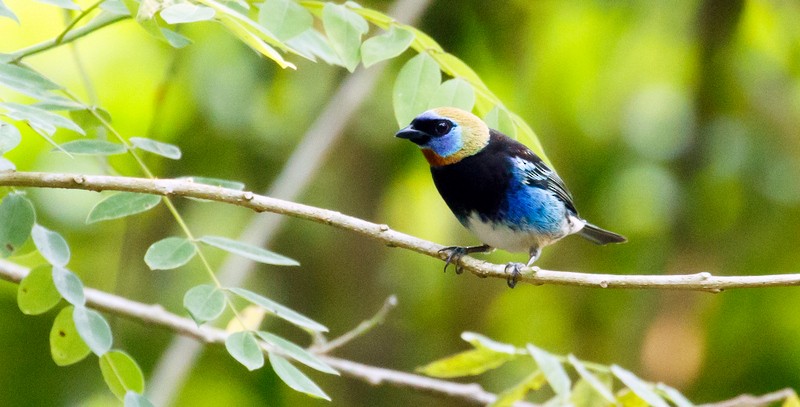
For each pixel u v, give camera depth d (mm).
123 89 12961
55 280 6273
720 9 13305
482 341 7586
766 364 13117
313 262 13555
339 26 7086
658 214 13797
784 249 13445
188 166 12734
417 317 14234
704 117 13656
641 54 13961
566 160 13820
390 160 13547
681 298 13086
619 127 13922
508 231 8656
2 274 7828
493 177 8469
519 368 14258
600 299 14078
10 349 12383
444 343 14234
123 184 6207
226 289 6105
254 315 8375
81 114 7074
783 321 13195
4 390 12273
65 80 12852
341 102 11414
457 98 7246
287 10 6953
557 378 7398
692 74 13703
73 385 12461
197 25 12297
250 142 12719
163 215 12734
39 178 6121
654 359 12820
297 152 11266
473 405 9148
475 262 7203
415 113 7211
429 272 14344
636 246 13945
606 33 13922
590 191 13883
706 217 13680
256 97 12359
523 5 13117
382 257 13852
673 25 13680
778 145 13508
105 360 6219
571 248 14227
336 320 13594
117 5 6477
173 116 12719
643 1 13578
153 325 8875
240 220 12953
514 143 8703
